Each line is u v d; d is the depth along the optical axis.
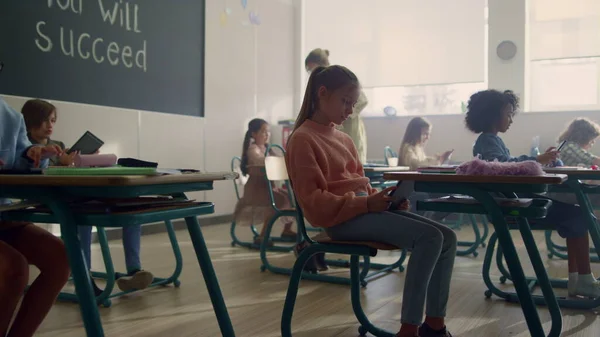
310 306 2.22
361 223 1.49
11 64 3.53
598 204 2.88
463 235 4.25
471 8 5.40
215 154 5.30
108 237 4.18
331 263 3.07
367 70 5.95
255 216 3.77
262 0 5.89
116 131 4.23
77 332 1.92
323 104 1.62
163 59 4.71
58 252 1.34
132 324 2.00
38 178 1.07
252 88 5.79
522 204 1.50
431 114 5.51
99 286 2.60
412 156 4.07
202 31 5.14
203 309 2.20
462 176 1.41
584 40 4.96
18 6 3.57
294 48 6.45
